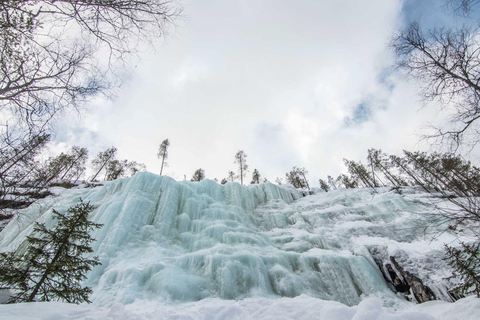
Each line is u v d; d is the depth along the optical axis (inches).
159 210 558.3
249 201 799.7
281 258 416.2
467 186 207.5
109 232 443.5
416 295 314.3
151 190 610.5
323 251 451.5
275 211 730.8
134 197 540.1
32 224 464.1
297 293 345.4
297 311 191.2
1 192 249.9
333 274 383.6
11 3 130.3
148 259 395.9
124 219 474.0
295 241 521.3
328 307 178.7
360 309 153.9
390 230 498.3
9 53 156.3
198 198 655.1
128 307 267.9
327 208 737.0
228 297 322.3
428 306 256.7
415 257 352.8
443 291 280.5
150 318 179.8
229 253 408.5
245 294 335.9
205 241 470.6
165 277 333.4
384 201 637.9
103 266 369.7
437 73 226.8
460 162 219.1
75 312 157.8
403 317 140.6
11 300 208.8
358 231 539.8
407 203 585.0
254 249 447.8
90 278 339.0
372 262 406.9
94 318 145.3
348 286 363.6
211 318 189.6
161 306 276.4
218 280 349.1
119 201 524.7
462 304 191.9
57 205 517.3
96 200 574.2
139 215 517.3
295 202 905.5
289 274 374.6
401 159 852.0
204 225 539.5
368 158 1198.3
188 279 339.9
